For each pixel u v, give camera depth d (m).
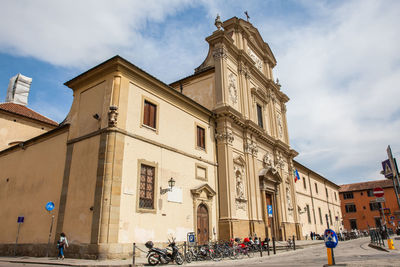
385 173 16.03
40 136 19.58
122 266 11.70
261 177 25.88
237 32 28.47
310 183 44.72
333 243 9.86
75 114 17.62
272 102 33.22
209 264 13.04
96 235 13.37
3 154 22.88
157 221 16.02
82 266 11.60
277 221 27.38
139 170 15.66
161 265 12.63
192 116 20.92
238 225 21.20
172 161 18.06
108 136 14.78
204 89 24.84
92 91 17.06
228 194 21.19
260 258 15.52
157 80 17.77
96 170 14.70
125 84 16.16
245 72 27.78
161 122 18.02
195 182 19.58
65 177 16.33
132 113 16.19
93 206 13.98
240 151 24.45
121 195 14.42
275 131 31.83
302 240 30.91
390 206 62.81
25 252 17.39
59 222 15.52
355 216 66.50
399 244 20.44
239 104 25.86
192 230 18.25
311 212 41.91
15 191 20.31
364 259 12.52
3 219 20.36
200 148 20.92
